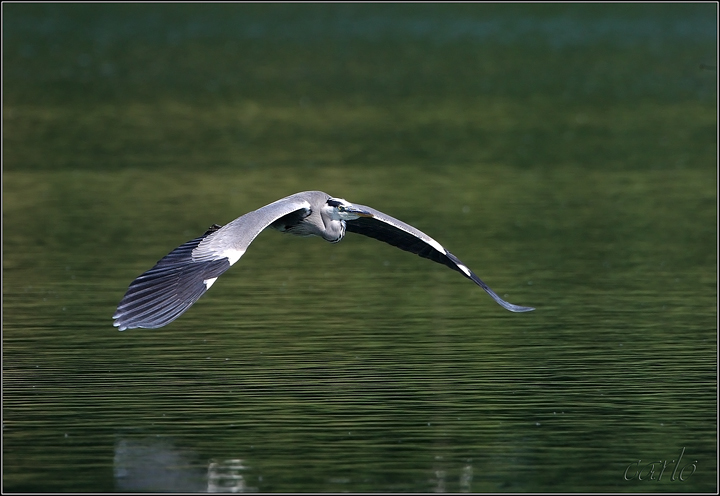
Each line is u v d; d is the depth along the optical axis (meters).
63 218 23.02
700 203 24.64
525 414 11.21
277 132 35.50
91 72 49.91
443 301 16.52
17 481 9.49
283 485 9.44
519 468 9.80
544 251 19.98
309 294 17.05
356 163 29.95
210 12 74.12
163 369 12.80
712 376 12.52
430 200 24.88
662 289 17.12
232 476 9.62
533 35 63.91
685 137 34.72
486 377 12.46
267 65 52.94
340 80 48.38
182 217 22.95
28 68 50.81
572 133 35.44
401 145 33.12
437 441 10.44
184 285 7.92
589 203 24.69
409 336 14.35
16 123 36.62
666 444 10.41
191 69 51.38
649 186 26.83
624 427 10.84
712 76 48.97
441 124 37.22
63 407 11.38
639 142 33.78
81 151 31.80
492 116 39.03
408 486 9.42
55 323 15.05
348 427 10.80
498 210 23.81
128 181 27.31
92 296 16.69
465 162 30.31
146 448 10.26
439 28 67.19
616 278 17.91
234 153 31.58
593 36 63.03
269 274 18.67
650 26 66.25
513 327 14.86
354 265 19.44
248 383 12.23
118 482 9.48
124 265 18.88
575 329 14.70
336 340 14.16
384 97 43.62
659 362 13.11
